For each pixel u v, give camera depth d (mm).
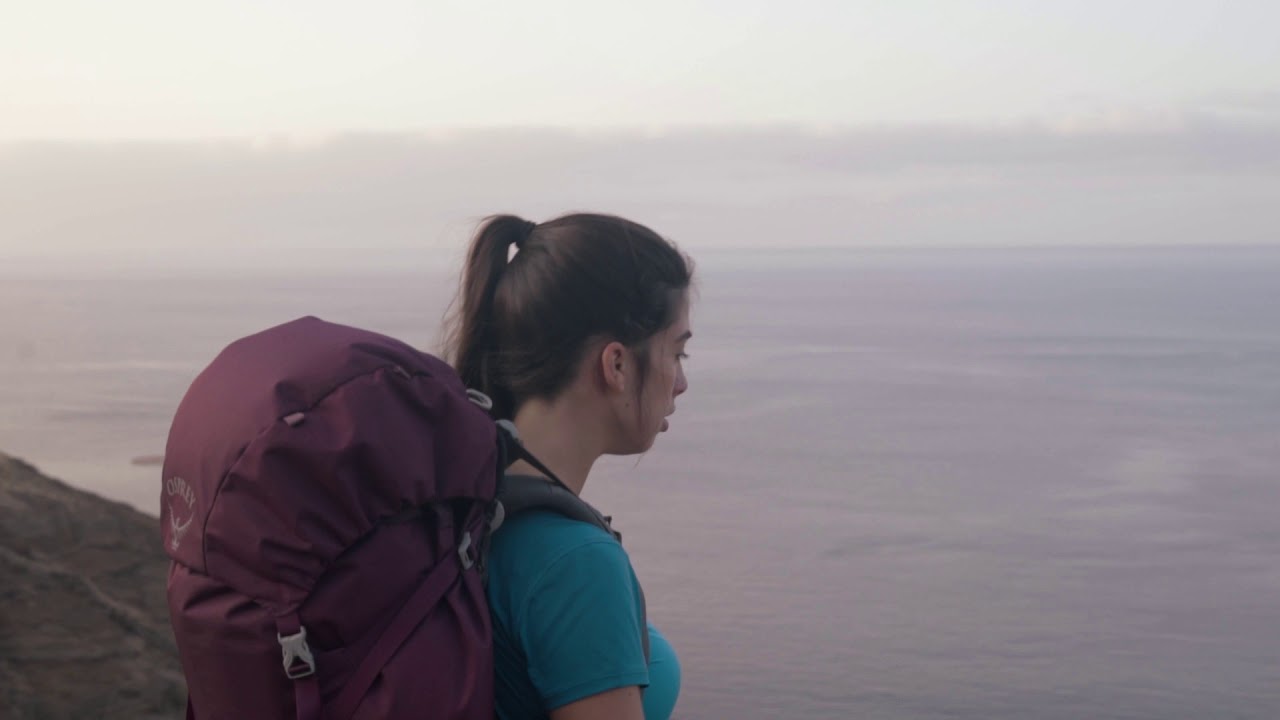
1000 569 118562
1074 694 79188
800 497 160000
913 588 110188
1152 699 78500
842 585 111250
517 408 1735
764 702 76188
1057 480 171875
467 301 1749
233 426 1366
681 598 105750
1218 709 76625
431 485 1393
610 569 1540
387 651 1344
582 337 1669
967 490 164750
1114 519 143500
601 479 173875
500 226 1767
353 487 1332
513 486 1582
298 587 1312
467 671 1379
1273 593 108375
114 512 8961
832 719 72875
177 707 6305
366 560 1339
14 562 7160
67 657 6344
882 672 83688
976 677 82625
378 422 1363
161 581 8148
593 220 1721
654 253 1702
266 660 1328
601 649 1501
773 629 95188
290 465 1322
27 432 177750
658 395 1716
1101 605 104062
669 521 143375
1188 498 156625
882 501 157375
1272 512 146500
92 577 7848
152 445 162500
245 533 1323
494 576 1571
